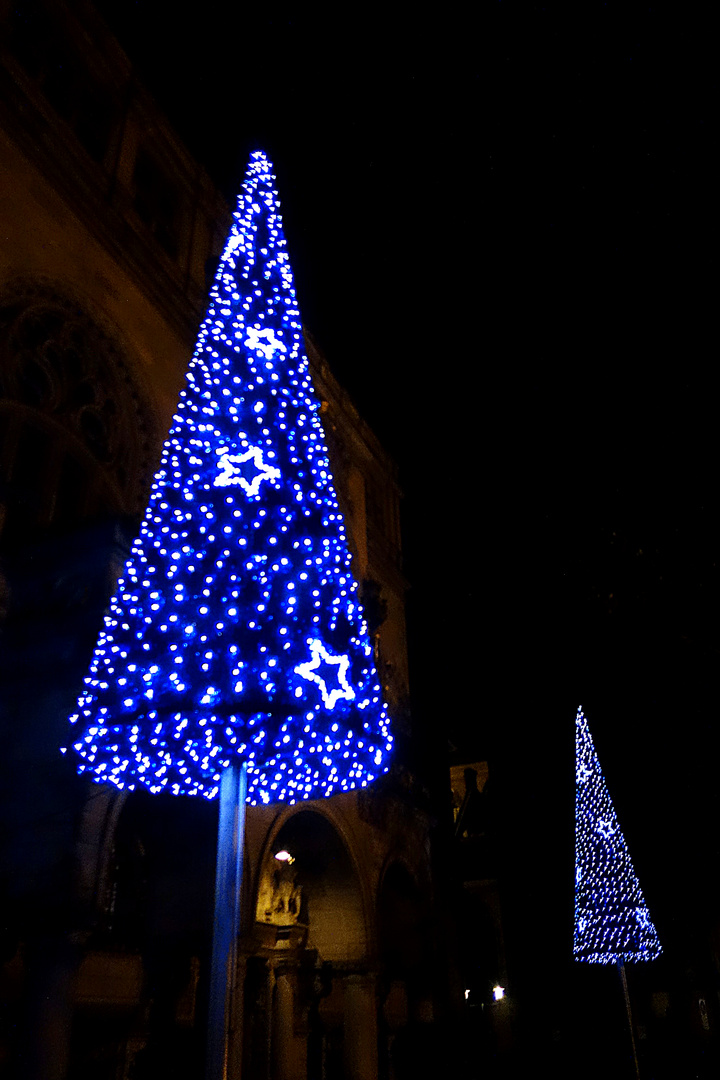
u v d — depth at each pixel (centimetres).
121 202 1758
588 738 2423
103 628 993
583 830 2297
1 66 1475
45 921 955
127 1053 1177
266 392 1094
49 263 1515
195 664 848
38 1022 920
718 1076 2456
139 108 1962
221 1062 728
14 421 1396
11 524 1367
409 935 2262
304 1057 1620
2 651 1143
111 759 888
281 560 905
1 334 1388
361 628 961
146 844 1354
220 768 895
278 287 1259
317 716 877
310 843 1906
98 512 1555
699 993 2861
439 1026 2158
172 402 1795
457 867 2786
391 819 2244
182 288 1934
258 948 1480
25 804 1038
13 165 1471
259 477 975
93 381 1606
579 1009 3073
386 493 3209
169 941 1241
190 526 934
